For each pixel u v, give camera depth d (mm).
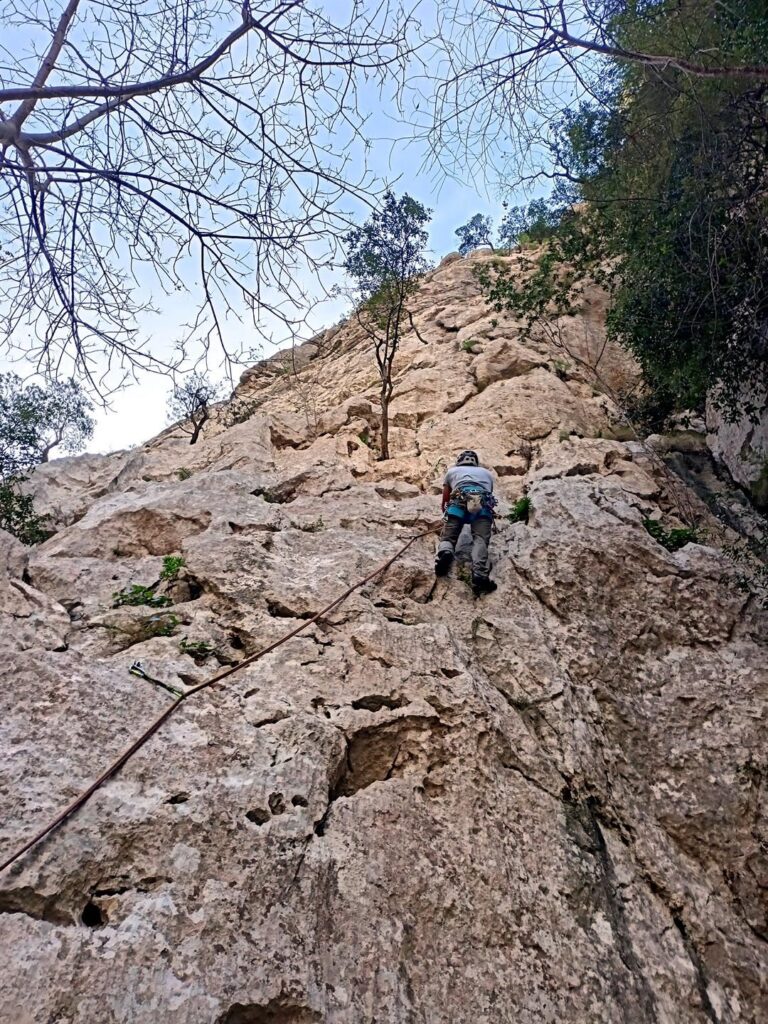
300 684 4691
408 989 3275
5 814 3299
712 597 6043
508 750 4637
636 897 4113
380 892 3598
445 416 11000
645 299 7363
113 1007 2746
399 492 8320
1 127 3354
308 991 3043
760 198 6324
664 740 5074
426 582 6160
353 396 12141
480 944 3570
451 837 4008
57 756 3648
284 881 3434
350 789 4301
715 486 9156
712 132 6066
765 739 5012
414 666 5012
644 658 5660
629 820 4539
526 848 4102
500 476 9250
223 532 6320
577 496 7016
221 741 4023
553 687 5184
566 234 8492
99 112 3631
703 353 7066
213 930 3115
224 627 5211
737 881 4371
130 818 3459
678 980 3744
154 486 7645
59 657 4254
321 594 5570
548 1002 3426
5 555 6066
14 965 2793
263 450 9789
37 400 10781
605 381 12000
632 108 6562
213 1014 2818
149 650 4820
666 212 6641
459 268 17453
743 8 5473
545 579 6051
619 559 6211
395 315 13055
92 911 3154
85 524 6727
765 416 8414
